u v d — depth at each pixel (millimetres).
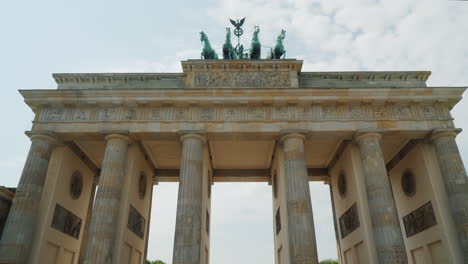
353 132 44125
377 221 39031
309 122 44219
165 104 45125
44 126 44125
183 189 40375
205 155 47469
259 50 55156
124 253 42625
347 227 49000
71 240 48469
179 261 36625
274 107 45438
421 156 45719
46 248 41500
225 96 44844
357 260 44969
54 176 43688
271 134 44312
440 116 44781
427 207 44344
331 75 49469
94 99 44625
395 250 36938
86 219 53438
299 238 37750
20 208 39250
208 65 48562
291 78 47781
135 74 49031
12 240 37688
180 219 38844
